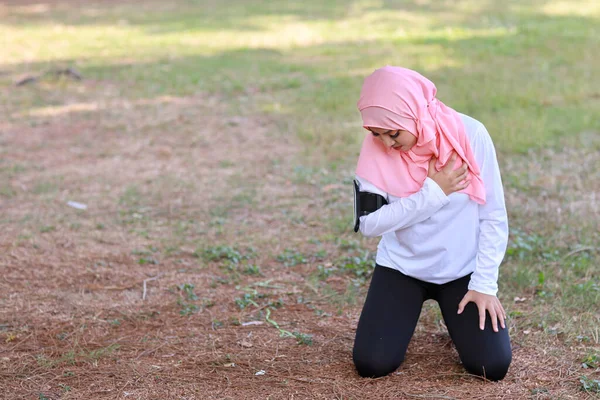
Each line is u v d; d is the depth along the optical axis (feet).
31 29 54.34
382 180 11.16
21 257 17.17
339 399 11.17
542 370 11.90
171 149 26.48
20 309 14.60
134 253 17.53
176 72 38.50
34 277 16.15
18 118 30.53
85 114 31.09
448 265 11.57
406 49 43.16
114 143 27.25
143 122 29.86
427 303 14.40
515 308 14.14
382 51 42.78
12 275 16.20
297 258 17.04
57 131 28.76
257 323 13.97
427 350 12.76
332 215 19.98
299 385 11.65
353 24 53.42
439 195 10.84
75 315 14.39
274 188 22.34
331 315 14.30
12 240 18.17
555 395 11.12
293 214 20.12
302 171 23.65
